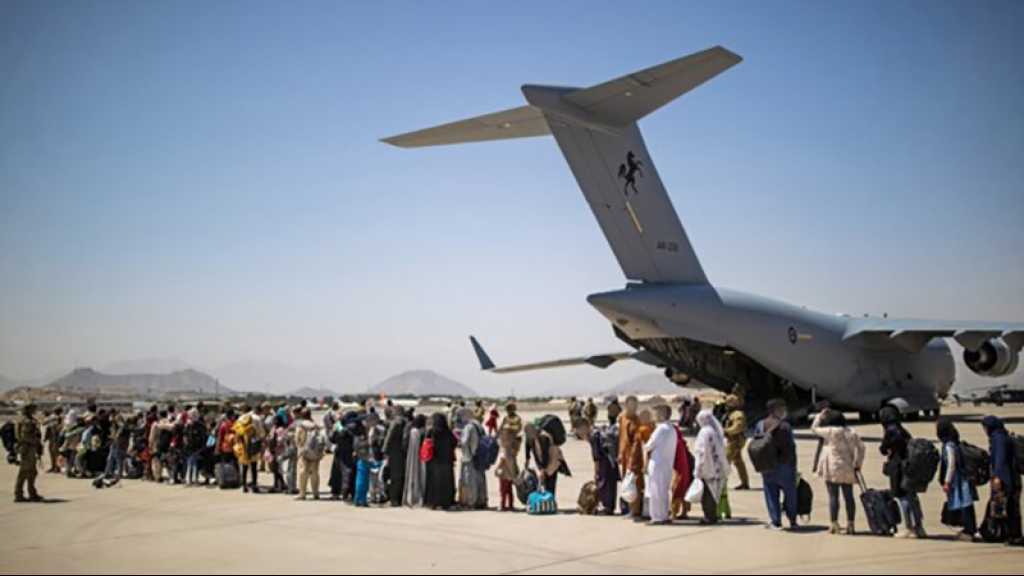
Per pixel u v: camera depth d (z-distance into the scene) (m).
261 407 14.98
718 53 12.34
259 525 10.12
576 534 9.23
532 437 11.42
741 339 21.02
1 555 8.12
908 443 8.80
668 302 19.61
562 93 14.88
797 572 7.02
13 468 19.91
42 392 165.00
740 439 12.95
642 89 14.00
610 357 32.38
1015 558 7.63
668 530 9.47
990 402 67.38
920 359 27.12
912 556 7.74
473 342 38.81
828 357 23.48
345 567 7.39
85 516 11.08
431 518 10.70
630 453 10.40
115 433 16.72
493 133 15.70
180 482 16.14
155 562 7.69
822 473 9.12
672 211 19.84
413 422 12.27
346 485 12.52
